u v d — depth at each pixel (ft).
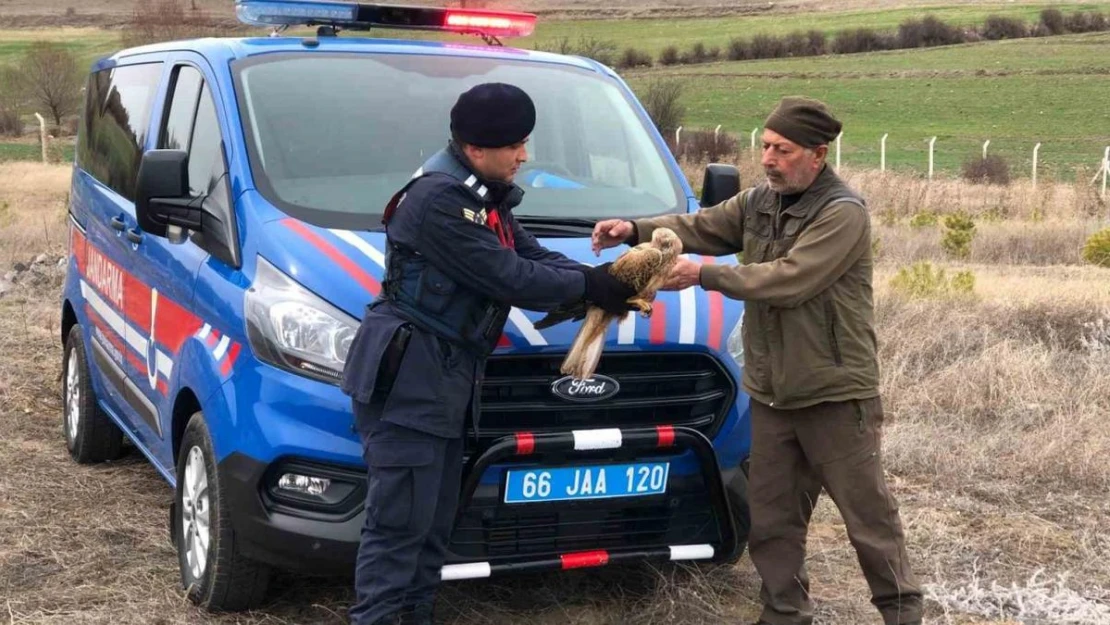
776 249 12.55
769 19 326.24
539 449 12.18
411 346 11.01
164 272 15.51
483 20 17.56
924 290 34.40
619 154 16.15
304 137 14.62
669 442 12.68
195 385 13.61
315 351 12.25
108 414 19.03
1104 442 20.90
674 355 12.99
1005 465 20.13
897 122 170.91
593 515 12.89
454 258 10.91
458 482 11.85
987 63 226.38
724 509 13.25
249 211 13.62
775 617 13.35
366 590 11.45
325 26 17.26
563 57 17.72
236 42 16.29
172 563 15.40
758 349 12.75
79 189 21.01
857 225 12.09
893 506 12.71
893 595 12.67
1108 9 291.99
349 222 13.56
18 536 16.11
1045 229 58.29
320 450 12.12
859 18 312.91
